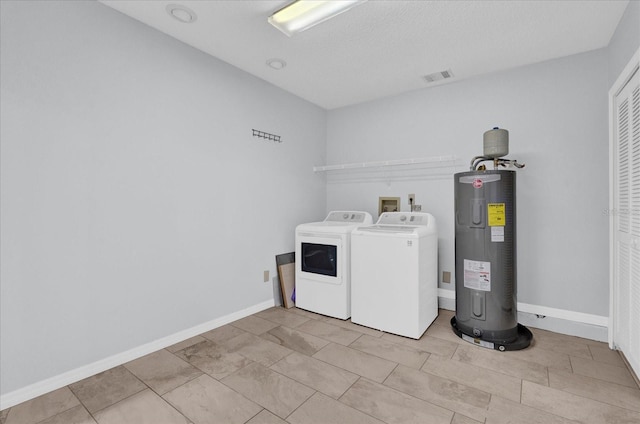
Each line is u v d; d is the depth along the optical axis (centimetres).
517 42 235
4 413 159
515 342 230
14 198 165
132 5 198
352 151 382
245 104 293
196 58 251
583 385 183
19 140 166
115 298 206
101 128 197
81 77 188
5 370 163
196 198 253
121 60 206
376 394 175
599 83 243
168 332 235
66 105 182
